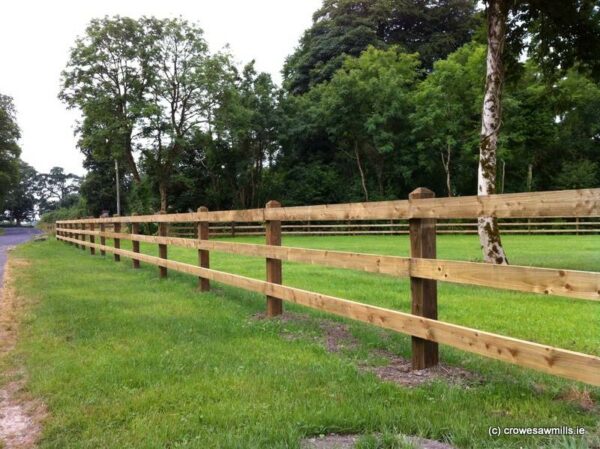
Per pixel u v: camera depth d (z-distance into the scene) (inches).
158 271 418.9
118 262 506.0
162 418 122.3
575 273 105.2
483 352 127.8
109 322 228.4
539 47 469.1
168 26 1176.2
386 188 1357.0
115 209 2057.1
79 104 1117.1
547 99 548.7
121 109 1152.8
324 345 188.5
